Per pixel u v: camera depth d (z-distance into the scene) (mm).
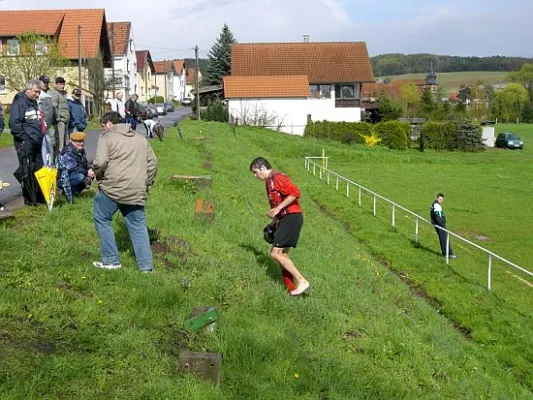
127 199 7418
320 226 18688
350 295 9398
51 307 5977
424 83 116625
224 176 20391
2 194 11914
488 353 10461
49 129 11484
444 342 9188
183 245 9703
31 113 10141
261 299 7668
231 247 10406
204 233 10977
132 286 6996
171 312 6520
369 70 67938
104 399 4797
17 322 5598
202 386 5133
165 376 5246
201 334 6184
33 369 4887
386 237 19500
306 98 60688
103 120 7500
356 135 56688
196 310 6406
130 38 83875
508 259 18484
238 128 50688
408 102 90000
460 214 26188
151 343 5730
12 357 5008
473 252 18906
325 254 12859
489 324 12133
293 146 47125
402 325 8836
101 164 7262
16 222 9039
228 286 7891
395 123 56656
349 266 12320
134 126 22234
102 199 7434
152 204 12250
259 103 60219
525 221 24797
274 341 6359
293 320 7359
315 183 31625
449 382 7328
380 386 6277
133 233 7699
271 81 61406
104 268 7430
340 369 6254
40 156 10336
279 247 8281
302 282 8328
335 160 46406
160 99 96938
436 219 17906
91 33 61000
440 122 59188
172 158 21031
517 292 14703
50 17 60000
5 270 6699
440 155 54594
